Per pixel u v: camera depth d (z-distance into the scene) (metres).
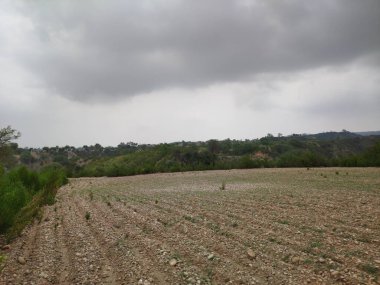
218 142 121.00
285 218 14.87
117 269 9.59
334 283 8.02
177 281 8.59
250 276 8.62
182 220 15.46
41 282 8.76
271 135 175.88
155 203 21.64
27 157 125.81
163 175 53.53
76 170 72.94
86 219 17.05
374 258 9.38
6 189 16.86
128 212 18.53
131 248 11.41
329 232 12.29
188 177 46.41
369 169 40.84
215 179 40.31
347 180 29.20
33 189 26.83
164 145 99.25
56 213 19.58
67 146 165.12
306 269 8.95
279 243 11.23
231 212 16.84
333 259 9.51
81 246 11.94
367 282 7.89
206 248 11.07
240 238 11.93
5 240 13.23
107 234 13.52
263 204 18.83
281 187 26.89
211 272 9.01
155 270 9.37
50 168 41.66
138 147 149.00
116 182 44.09
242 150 116.56
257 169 55.06
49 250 11.62
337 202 18.12
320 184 27.47
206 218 15.68
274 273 8.71
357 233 12.00
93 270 9.55
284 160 58.94
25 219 15.80
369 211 15.40
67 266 9.95
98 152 160.50
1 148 35.38
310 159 55.31
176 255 10.45
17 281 8.80
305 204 18.05
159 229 13.91
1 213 14.00
